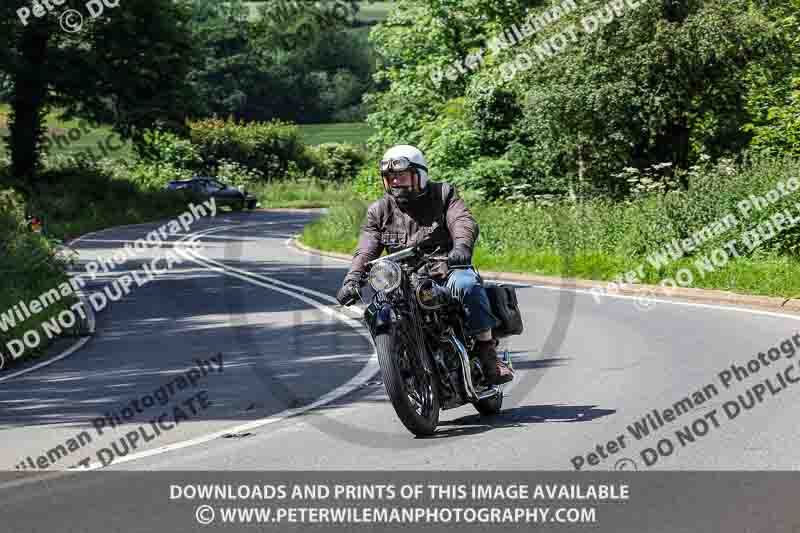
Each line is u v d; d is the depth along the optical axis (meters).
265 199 175.25
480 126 93.56
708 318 37.53
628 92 75.88
